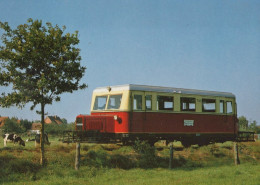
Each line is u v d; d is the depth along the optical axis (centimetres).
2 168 1453
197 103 2259
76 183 1337
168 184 1289
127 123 1914
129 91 1933
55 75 1491
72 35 1559
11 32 1520
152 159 1827
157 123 2031
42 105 1552
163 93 2077
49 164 1579
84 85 1614
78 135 1888
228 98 2464
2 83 1497
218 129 2373
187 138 2222
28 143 3194
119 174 1551
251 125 5156
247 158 2208
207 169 1767
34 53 1470
